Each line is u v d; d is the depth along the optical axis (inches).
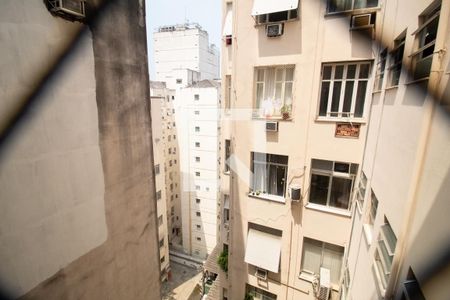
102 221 138.4
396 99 139.4
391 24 160.1
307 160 232.7
